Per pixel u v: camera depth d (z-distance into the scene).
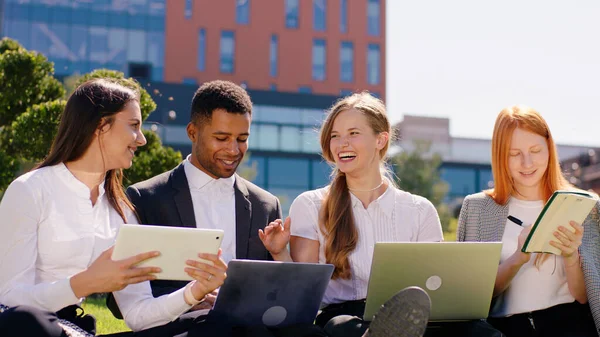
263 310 2.62
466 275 2.76
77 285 2.36
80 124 2.70
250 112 3.28
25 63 7.94
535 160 3.22
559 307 3.11
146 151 7.63
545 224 2.83
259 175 23.69
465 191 26.84
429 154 22.53
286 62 29.45
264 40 29.33
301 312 2.72
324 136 3.43
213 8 28.83
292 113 24.33
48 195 2.63
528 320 3.11
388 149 3.46
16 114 7.99
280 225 3.02
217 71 28.56
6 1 26.19
